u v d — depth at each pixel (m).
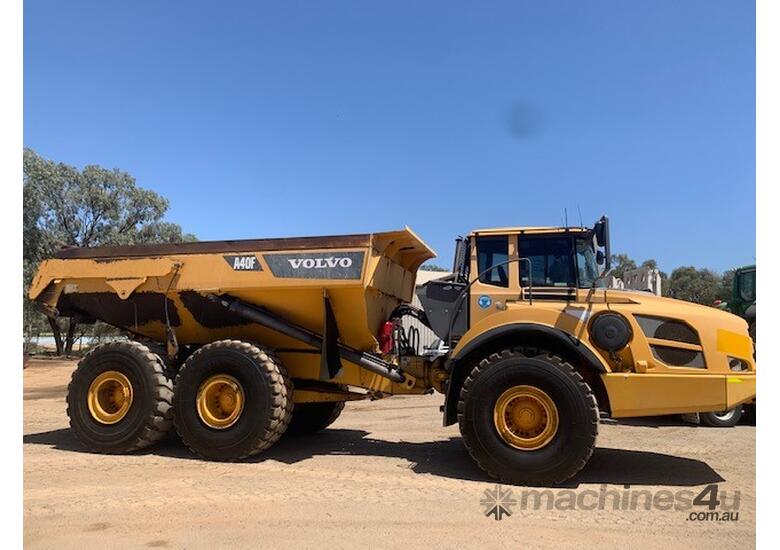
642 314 5.79
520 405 5.76
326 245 6.81
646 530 4.46
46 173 29.97
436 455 7.08
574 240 6.35
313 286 6.72
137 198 32.72
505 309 6.30
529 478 5.62
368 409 11.93
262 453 7.12
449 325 6.57
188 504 5.03
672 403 5.57
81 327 33.66
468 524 4.57
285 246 6.96
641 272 11.43
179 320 7.66
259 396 6.55
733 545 4.17
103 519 4.65
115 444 6.93
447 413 6.25
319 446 7.68
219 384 6.71
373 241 6.77
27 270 28.86
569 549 4.08
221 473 6.09
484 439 5.76
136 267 7.38
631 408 5.64
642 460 6.84
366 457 6.95
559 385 5.59
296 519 4.66
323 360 6.79
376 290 6.93
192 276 7.20
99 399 7.17
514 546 4.12
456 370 6.27
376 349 7.20
